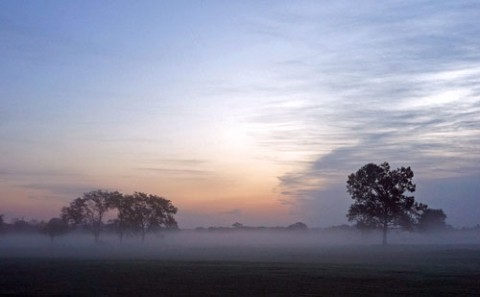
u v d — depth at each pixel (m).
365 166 121.62
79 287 36.06
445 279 41.22
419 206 121.56
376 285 36.84
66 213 159.25
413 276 43.88
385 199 119.94
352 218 123.50
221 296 30.84
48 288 35.47
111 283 38.66
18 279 42.09
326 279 41.19
